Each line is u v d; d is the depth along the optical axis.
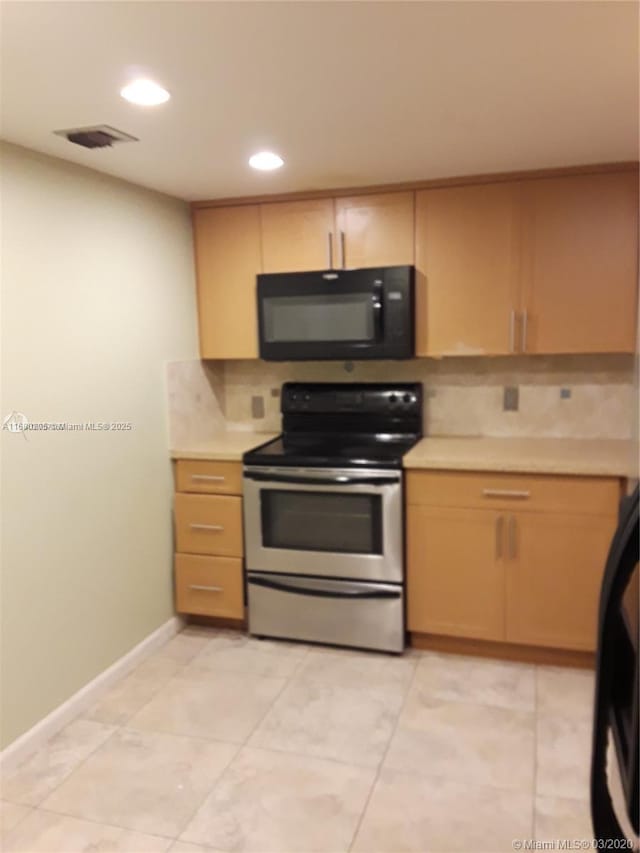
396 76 1.76
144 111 1.98
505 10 1.41
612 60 1.68
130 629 2.95
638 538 0.74
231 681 2.83
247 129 2.18
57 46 1.53
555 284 2.92
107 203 2.73
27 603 2.37
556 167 2.81
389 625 2.98
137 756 2.33
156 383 3.11
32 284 2.35
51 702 2.48
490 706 2.58
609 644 0.80
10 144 2.24
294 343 3.22
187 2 1.33
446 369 3.41
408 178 2.94
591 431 3.25
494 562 2.85
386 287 3.03
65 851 1.91
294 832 1.96
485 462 2.78
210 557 3.23
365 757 2.29
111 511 2.80
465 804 2.05
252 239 3.28
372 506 2.93
